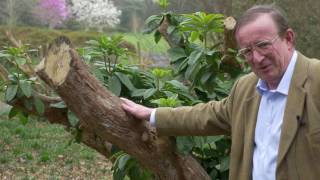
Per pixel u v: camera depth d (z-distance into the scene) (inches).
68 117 123.6
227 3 433.1
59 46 99.9
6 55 127.0
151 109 106.3
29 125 453.4
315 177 84.6
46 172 323.9
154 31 145.4
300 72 87.3
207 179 117.0
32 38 663.1
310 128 84.6
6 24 673.0
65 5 751.1
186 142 113.3
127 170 128.0
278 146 87.4
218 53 126.2
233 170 96.1
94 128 105.2
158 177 114.6
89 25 757.9
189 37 136.2
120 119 104.1
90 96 100.7
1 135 403.9
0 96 132.7
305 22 433.1
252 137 92.2
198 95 132.0
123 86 126.5
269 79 88.4
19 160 342.6
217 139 119.3
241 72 128.1
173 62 133.1
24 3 702.5
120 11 752.3
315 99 85.4
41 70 100.2
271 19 85.7
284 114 86.8
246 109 94.4
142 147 108.0
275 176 87.4
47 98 126.3
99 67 126.5
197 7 423.8
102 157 369.7
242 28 87.0
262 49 85.7
